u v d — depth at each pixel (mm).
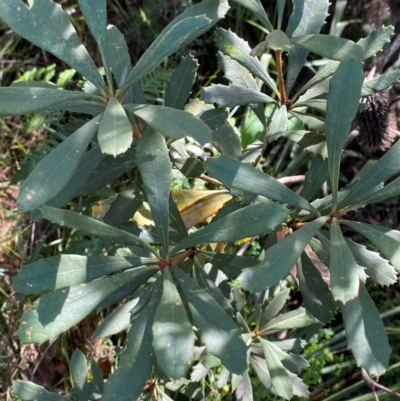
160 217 254
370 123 415
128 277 242
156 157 254
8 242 630
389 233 242
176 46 237
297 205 247
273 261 219
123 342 611
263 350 367
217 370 577
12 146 668
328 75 305
